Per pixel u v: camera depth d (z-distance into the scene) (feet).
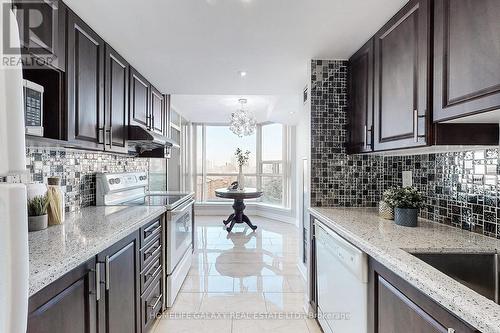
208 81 9.74
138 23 5.75
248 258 12.44
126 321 5.58
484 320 2.28
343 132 7.86
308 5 5.15
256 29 6.05
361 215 6.66
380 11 5.32
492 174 4.65
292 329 7.19
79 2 4.98
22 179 5.40
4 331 1.97
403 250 4.06
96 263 4.41
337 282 5.65
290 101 13.73
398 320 3.66
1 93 1.92
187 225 10.78
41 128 4.35
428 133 4.39
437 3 4.23
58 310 3.48
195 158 22.21
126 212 7.08
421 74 4.56
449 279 3.04
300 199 10.40
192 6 5.16
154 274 7.34
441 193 5.88
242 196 16.62
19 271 2.04
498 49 3.20
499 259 4.14
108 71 6.70
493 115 3.71
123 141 7.62
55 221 5.63
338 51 7.20
